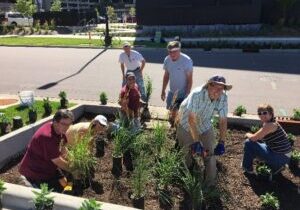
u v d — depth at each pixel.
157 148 5.91
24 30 36.81
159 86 12.40
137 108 7.08
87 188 5.29
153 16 28.28
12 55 20.16
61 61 17.84
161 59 18.14
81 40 26.12
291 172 5.79
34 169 5.21
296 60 17.48
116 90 12.02
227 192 5.21
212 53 20.03
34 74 14.85
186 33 27.52
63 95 8.71
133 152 6.00
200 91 5.12
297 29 27.53
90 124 5.78
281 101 10.73
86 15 46.53
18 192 4.52
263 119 5.41
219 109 5.28
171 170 5.18
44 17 46.47
